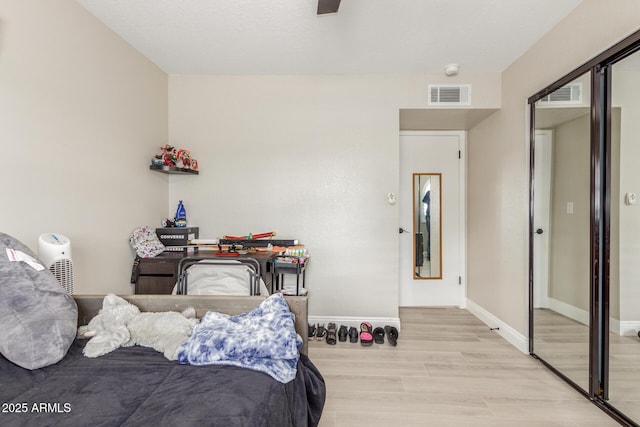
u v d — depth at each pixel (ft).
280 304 4.32
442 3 6.15
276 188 9.64
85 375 3.36
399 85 9.41
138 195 8.14
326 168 9.57
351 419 5.40
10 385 3.12
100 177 6.81
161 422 2.62
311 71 9.29
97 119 6.70
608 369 5.68
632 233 5.25
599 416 5.50
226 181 9.68
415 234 11.73
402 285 11.78
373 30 7.10
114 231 7.25
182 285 7.09
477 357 7.69
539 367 7.21
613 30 5.39
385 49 7.97
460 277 11.70
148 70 8.55
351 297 9.63
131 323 4.28
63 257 4.91
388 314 9.55
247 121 9.63
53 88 5.63
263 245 9.29
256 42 7.66
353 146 9.53
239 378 3.34
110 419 2.66
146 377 3.34
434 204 11.71
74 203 6.12
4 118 4.82
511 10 6.35
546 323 7.34
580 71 6.07
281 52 8.16
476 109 9.32
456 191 11.66
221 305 4.64
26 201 5.16
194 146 9.66
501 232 9.10
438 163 11.65
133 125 7.92
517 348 8.18
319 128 9.57
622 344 5.46
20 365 3.38
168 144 9.61
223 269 7.22
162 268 7.55
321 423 5.28
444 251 11.73
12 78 4.91
